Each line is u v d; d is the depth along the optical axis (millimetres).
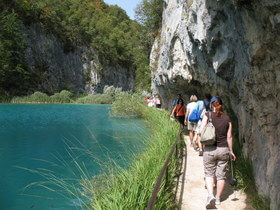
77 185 5375
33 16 50156
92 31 66875
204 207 3936
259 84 3426
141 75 37312
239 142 6160
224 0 3885
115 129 12906
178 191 4562
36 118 17516
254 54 3148
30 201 4625
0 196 4816
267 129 3533
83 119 17344
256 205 3729
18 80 42438
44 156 7668
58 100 42625
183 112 9641
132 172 4660
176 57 11477
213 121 3941
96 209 3391
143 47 35562
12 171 6238
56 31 55438
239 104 5586
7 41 41125
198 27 6000
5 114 19719
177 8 11742
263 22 2732
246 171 4660
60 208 4340
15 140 9914
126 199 3348
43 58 50281
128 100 19188
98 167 6504
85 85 60656
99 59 66312
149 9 29922
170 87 15312
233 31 4098
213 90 7781
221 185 3924
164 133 8000
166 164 3576
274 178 3176
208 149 3977
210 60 6184
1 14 43156
